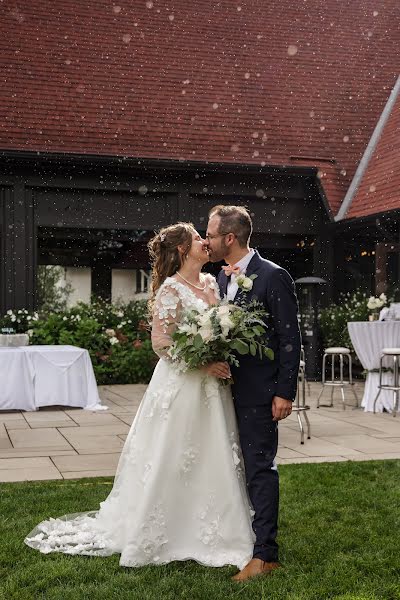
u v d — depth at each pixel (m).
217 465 3.51
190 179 12.67
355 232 13.37
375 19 16.47
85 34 14.19
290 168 12.84
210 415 3.54
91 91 13.30
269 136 13.67
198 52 14.65
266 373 3.48
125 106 13.27
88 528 3.88
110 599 3.07
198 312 3.49
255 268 3.56
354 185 13.41
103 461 5.96
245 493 3.56
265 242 13.70
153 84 13.80
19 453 6.31
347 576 3.33
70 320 11.77
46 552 3.63
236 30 15.34
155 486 3.48
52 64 13.48
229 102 13.99
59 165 12.02
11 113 12.52
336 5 16.50
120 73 13.77
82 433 7.37
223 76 14.40
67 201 12.27
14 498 4.64
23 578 3.29
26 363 8.87
